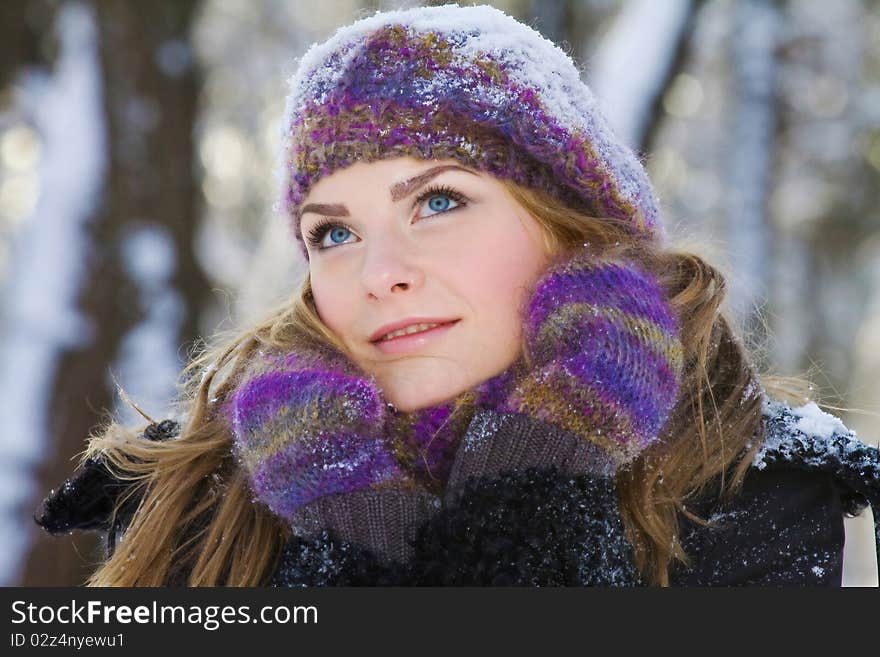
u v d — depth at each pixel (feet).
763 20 39.19
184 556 10.52
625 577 8.86
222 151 49.39
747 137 38.70
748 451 9.96
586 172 10.22
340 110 9.62
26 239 26.89
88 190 26.30
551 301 9.41
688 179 47.98
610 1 40.11
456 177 9.59
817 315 51.06
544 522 8.52
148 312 25.93
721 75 44.62
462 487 8.94
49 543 22.93
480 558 8.46
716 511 9.93
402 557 8.94
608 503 8.91
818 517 9.92
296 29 46.57
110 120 26.99
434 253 9.46
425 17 9.98
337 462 8.99
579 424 8.91
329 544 8.97
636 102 30.35
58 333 24.73
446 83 9.61
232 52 46.80
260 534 10.02
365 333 9.62
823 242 50.19
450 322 9.52
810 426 10.11
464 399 9.51
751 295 12.99
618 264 9.66
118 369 25.20
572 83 10.52
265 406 9.40
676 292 10.93
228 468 10.89
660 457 9.96
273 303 12.75
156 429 11.69
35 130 29.17
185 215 27.63
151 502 10.64
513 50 9.97
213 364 11.39
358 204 9.64
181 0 28.19
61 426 24.23
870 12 44.65
